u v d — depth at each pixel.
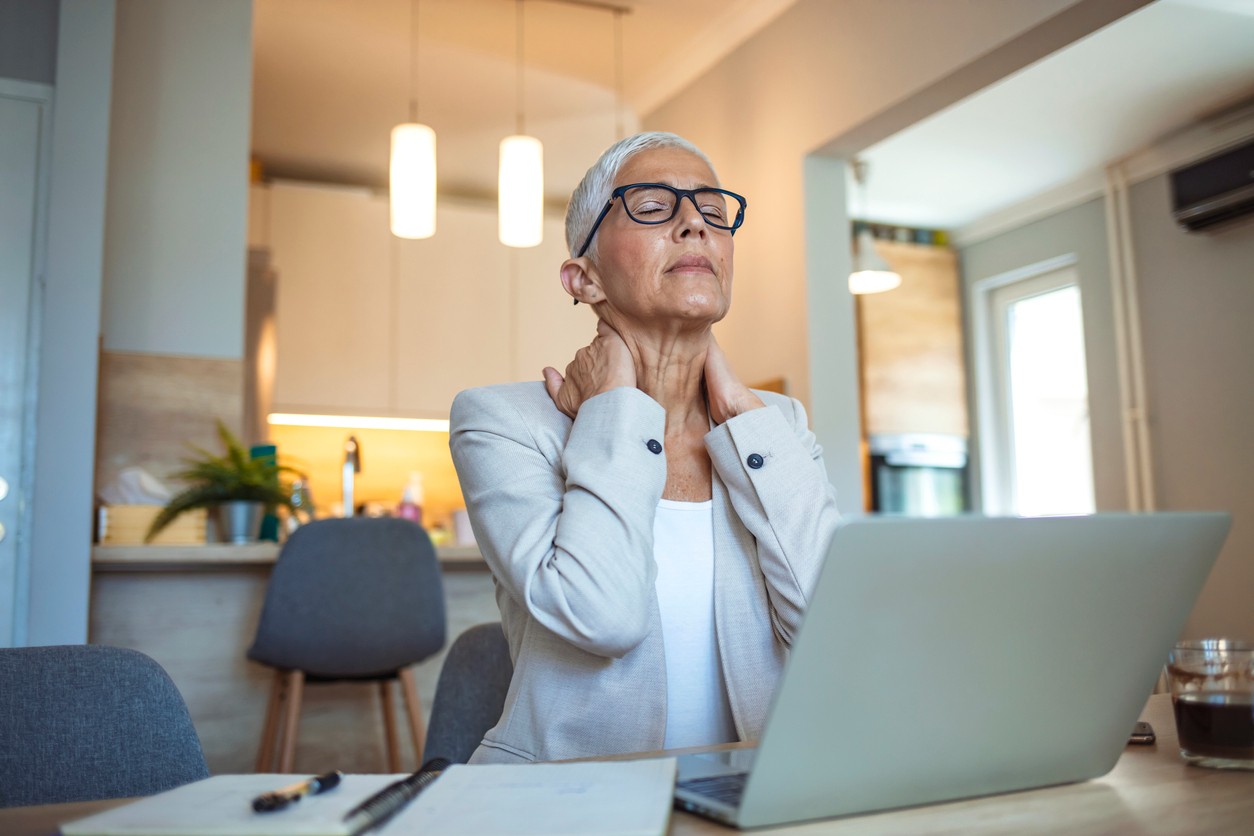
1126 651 0.72
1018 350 5.72
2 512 2.73
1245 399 4.42
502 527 1.08
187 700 2.74
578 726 1.04
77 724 0.92
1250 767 0.77
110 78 2.82
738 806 0.61
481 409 1.17
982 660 0.66
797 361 3.82
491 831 0.56
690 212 1.18
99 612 2.71
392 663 2.65
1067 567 0.67
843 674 0.61
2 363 2.79
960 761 0.67
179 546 2.64
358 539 2.59
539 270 5.63
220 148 3.30
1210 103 4.36
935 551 0.61
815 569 1.10
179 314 3.21
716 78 4.36
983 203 5.54
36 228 2.87
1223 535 0.73
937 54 3.20
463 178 5.71
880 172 5.09
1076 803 0.68
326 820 0.56
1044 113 4.45
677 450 1.23
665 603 1.13
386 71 4.52
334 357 5.18
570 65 4.52
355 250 5.27
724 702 1.13
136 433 3.13
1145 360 4.86
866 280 4.68
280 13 4.05
